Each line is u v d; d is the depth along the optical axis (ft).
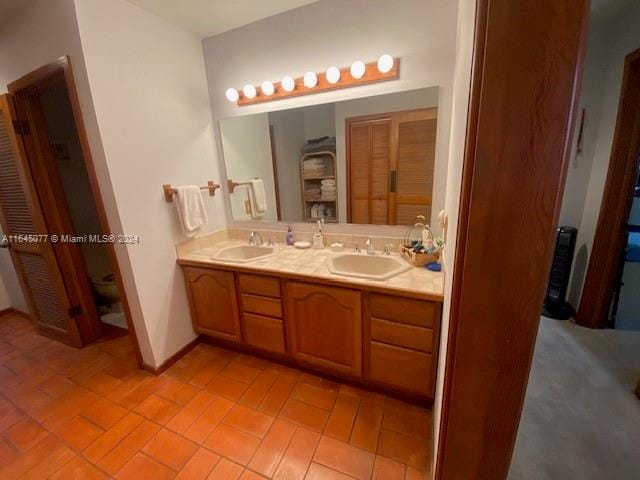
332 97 6.10
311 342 5.81
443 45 5.08
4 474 4.35
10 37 5.54
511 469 4.17
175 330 6.77
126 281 5.96
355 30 5.59
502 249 1.82
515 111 1.62
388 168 5.96
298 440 4.74
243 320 6.45
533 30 1.52
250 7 5.79
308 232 7.09
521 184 1.70
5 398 5.82
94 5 4.84
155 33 5.90
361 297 5.01
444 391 2.47
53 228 6.87
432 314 4.55
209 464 4.40
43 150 6.59
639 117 6.18
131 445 4.74
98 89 4.98
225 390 5.88
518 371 2.02
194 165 6.98
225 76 6.97
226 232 8.08
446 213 4.92
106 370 6.58
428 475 4.16
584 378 5.86
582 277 7.86
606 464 4.23
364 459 4.40
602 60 7.18
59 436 4.94
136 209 5.76
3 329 8.48
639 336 7.08
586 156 7.71
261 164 7.16
